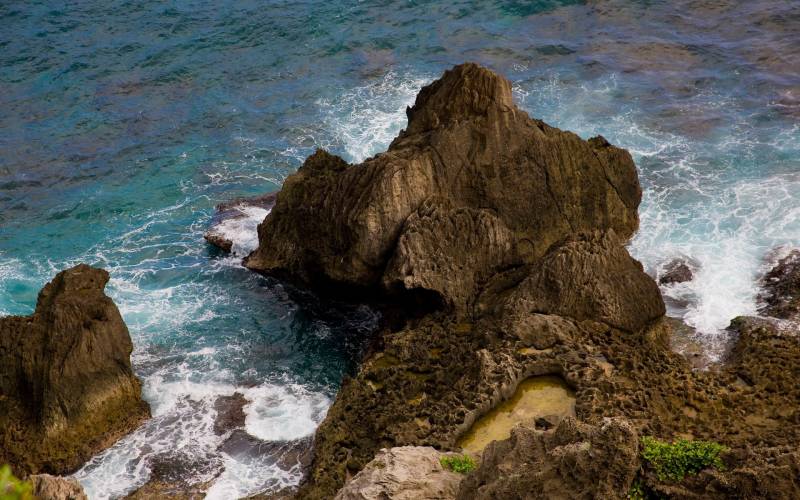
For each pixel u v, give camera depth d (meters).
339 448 36.66
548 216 46.25
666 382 36.94
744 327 41.75
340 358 43.91
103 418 39.75
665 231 49.38
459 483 28.88
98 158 60.19
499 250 43.88
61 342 39.47
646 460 25.22
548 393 36.94
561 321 39.66
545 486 24.64
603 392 35.91
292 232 47.69
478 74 46.22
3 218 55.31
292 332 45.69
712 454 25.53
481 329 40.88
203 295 48.53
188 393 42.09
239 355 44.34
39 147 60.97
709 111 60.00
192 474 37.62
